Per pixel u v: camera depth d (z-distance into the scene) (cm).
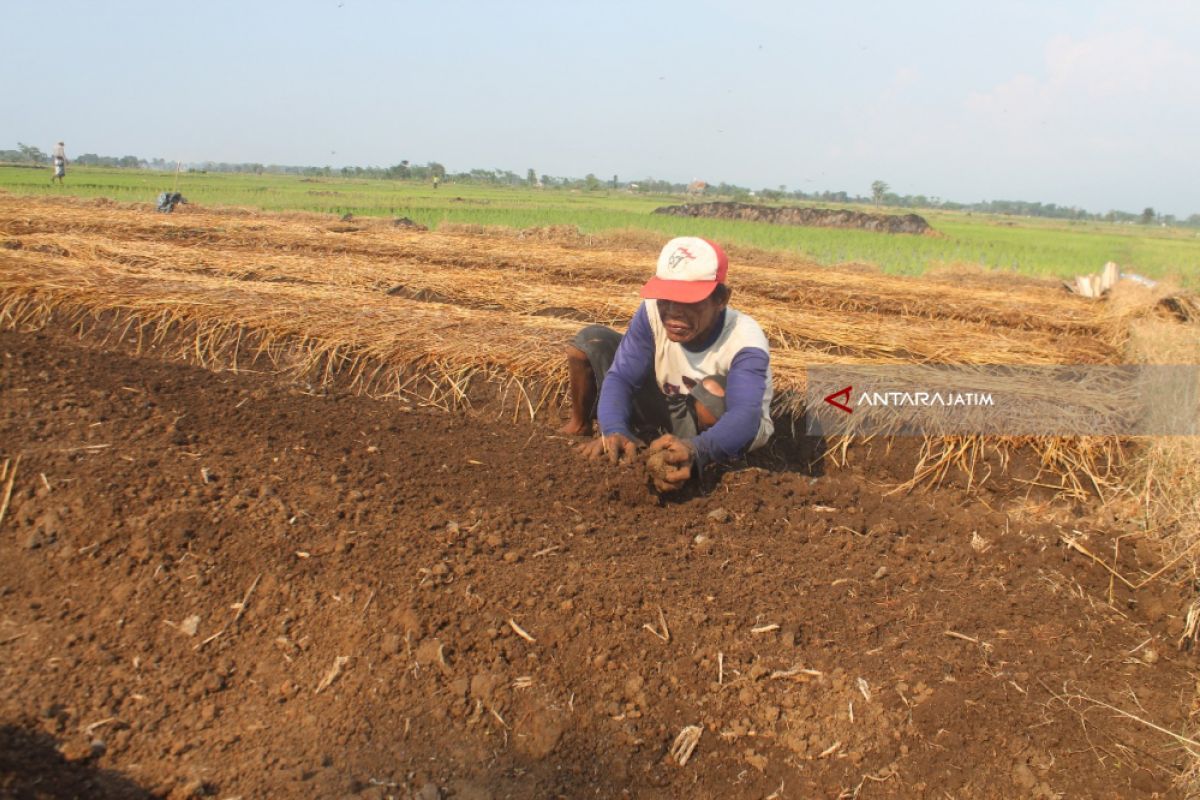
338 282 783
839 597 314
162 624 271
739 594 307
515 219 2362
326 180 7219
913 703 266
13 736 227
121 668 256
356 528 314
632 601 292
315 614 275
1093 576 350
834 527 374
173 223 1257
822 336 665
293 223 1485
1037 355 650
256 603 279
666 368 404
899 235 2809
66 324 562
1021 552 363
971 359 614
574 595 291
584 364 436
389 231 1434
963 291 1057
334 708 247
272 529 305
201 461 346
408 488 352
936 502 432
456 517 333
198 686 252
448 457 393
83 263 718
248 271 798
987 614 313
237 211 1777
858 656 283
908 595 321
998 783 246
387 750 236
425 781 228
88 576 287
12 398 380
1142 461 445
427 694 252
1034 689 276
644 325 398
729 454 373
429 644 265
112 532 298
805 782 245
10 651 259
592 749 245
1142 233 4697
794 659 279
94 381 422
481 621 275
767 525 367
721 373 396
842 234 2600
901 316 854
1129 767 252
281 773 225
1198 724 266
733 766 247
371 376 514
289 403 445
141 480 324
